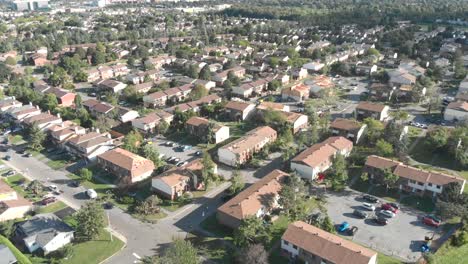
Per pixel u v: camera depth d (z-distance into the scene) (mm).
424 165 106375
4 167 108812
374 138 117812
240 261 70000
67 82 185625
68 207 89750
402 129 116562
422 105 153375
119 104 160625
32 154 116750
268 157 111875
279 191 87500
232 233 79625
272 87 172125
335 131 122938
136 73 197500
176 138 126250
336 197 92188
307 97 165250
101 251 75000
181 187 93500
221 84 184875
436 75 183000
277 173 94875
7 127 135500
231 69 196500
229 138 125750
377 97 161750
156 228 81938
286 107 142625
